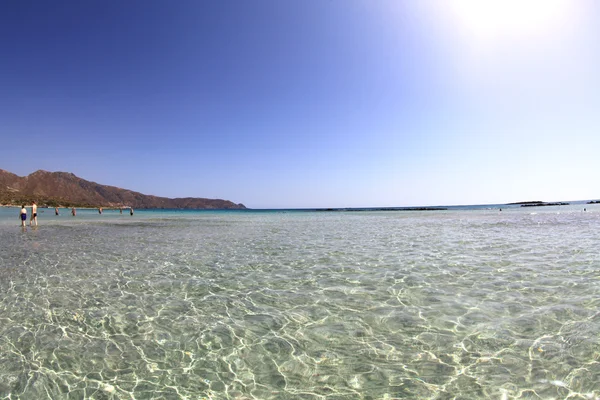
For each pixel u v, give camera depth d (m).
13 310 7.00
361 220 42.75
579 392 3.96
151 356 5.05
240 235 22.11
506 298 7.54
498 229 24.78
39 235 22.02
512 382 4.20
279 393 4.10
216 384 4.31
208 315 6.75
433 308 6.96
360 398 3.96
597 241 16.89
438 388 4.12
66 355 5.07
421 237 19.89
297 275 10.08
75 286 8.92
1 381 4.39
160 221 41.31
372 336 5.65
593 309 6.70
